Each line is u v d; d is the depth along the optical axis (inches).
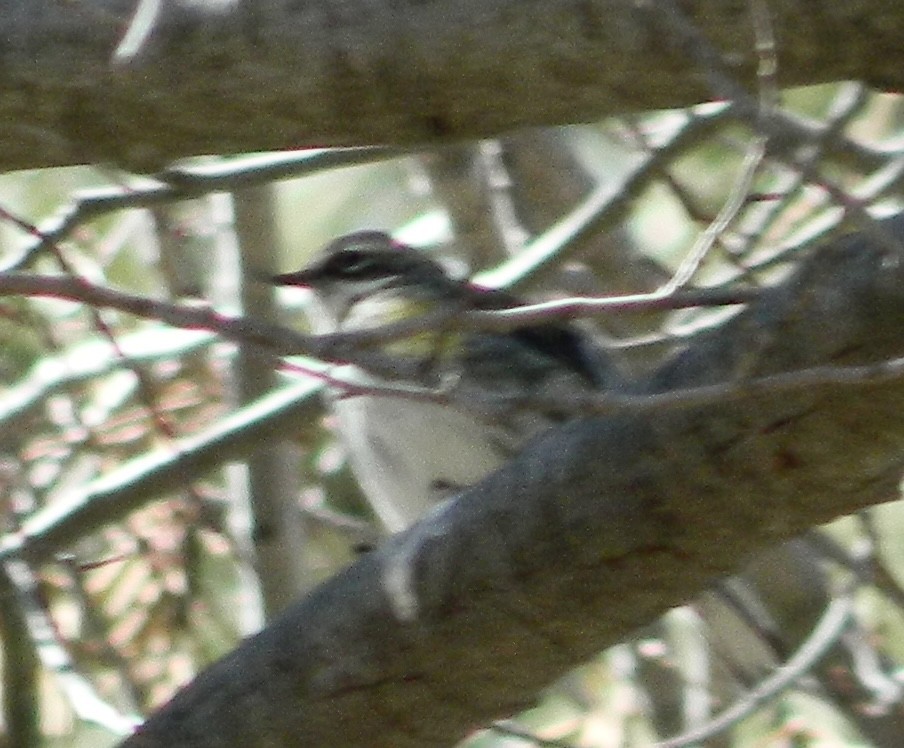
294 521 429.1
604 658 479.5
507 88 233.1
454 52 229.6
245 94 232.5
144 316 189.8
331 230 582.6
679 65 229.6
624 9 226.7
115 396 472.1
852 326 217.0
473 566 239.6
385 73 231.6
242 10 228.8
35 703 424.8
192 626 463.2
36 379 444.1
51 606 436.8
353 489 530.6
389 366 198.5
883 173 402.3
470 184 496.4
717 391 196.2
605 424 233.1
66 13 230.7
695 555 233.5
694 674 440.5
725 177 555.5
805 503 227.6
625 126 390.9
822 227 397.1
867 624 494.3
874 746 427.2
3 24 230.7
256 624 420.5
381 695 248.1
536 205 507.2
